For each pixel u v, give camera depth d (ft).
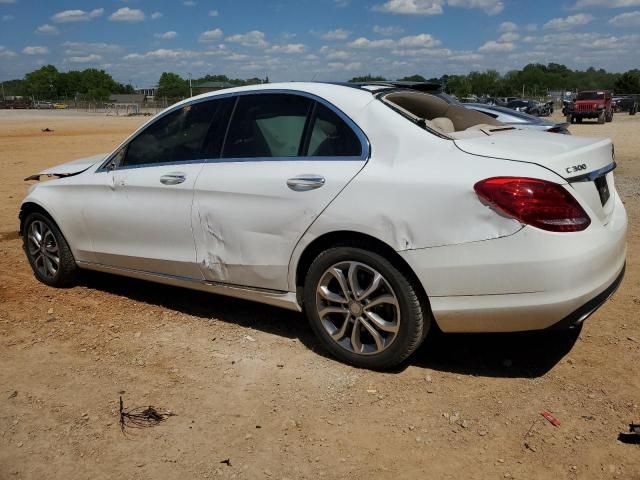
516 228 10.32
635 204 27.96
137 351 13.67
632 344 13.30
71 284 18.12
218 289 14.20
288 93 13.41
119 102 285.84
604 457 9.54
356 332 12.28
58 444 10.30
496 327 11.00
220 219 13.53
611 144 12.98
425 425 10.53
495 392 11.51
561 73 439.63
